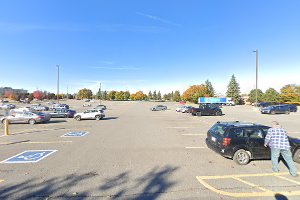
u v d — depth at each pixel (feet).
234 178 21.40
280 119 84.17
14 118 72.90
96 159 28.12
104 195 17.57
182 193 17.98
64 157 29.12
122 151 32.58
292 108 118.93
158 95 581.94
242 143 26.35
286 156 22.63
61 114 98.68
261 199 16.96
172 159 28.22
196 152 32.09
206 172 23.17
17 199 16.84
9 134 49.93
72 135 47.83
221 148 26.84
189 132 52.08
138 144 37.76
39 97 391.65
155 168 24.47
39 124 71.97
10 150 33.40
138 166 25.18
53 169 24.04
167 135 47.55
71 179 20.99
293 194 17.84
